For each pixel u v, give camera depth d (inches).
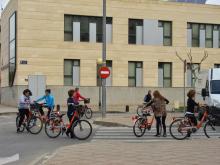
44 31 1777.8
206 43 2039.9
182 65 1967.3
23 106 808.9
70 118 715.4
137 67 1911.9
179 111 1525.6
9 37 1957.4
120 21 1887.3
